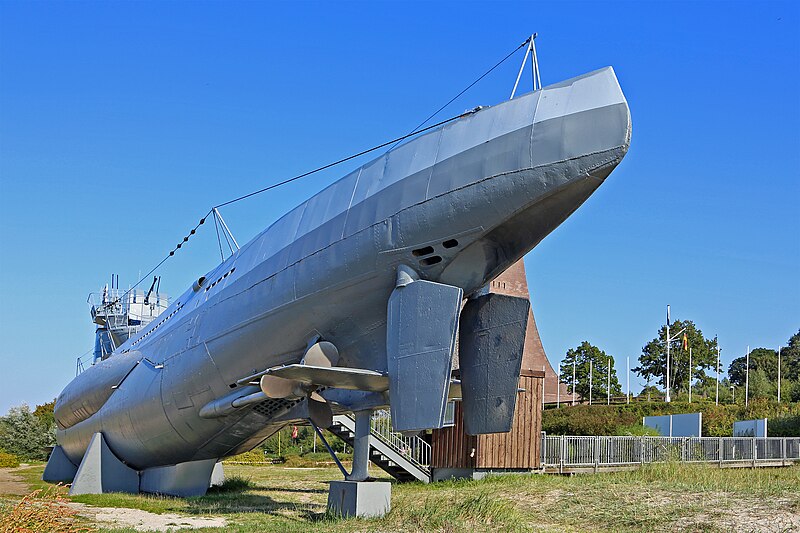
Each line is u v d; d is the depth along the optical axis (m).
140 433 20.61
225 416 17.52
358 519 13.15
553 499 14.76
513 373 12.84
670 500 13.52
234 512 15.77
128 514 15.58
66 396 25.34
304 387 14.64
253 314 15.67
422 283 12.17
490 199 11.34
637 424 36.22
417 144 12.77
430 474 23.53
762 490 14.02
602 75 10.79
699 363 89.19
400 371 12.19
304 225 14.76
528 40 11.66
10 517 9.75
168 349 19.69
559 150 10.74
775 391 77.12
